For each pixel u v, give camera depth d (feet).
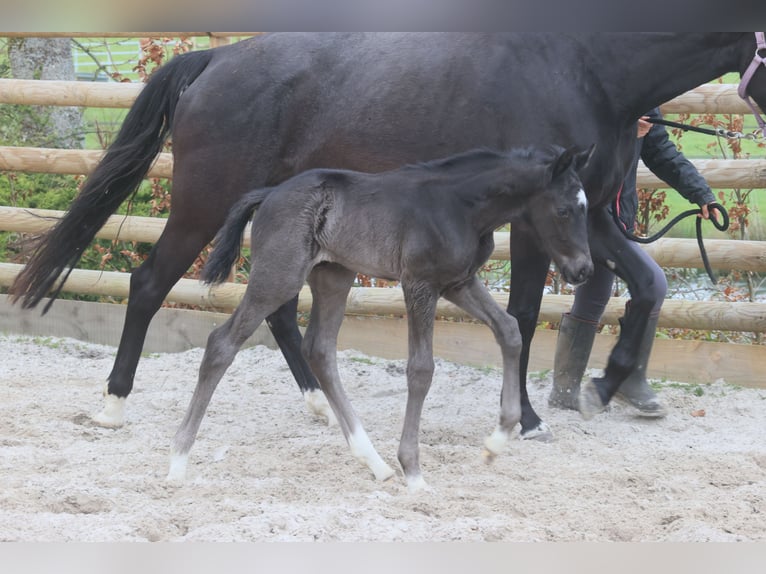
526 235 17.62
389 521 12.78
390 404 21.21
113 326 26.45
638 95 17.62
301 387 20.06
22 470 15.58
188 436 15.25
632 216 20.30
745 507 13.94
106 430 18.88
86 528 12.25
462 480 15.21
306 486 14.94
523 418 18.30
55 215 26.66
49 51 34.47
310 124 19.15
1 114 30.83
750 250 22.24
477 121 17.85
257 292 15.05
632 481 15.44
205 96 19.27
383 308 24.67
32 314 27.04
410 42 18.63
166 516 13.08
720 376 22.52
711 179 22.61
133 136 20.18
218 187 19.30
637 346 18.45
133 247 28.02
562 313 21.89
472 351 24.34
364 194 14.82
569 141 17.35
